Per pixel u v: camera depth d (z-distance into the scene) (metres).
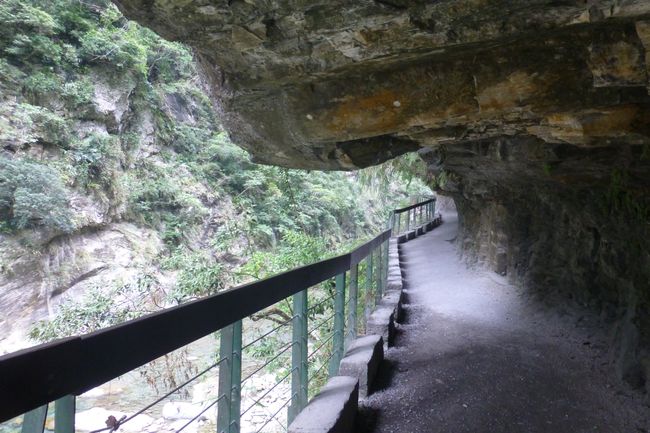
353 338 4.47
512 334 5.64
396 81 3.07
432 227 19.62
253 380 7.96
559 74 2.74
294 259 9.56
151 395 8.53
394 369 4.58
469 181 8.04
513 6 2.21
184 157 22.08
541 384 4.19
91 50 18.75
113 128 19.22
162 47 22.69
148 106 21.34
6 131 14.98
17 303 13.73
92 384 1.19
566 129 3.30
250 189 21.89
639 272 4.16
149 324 1.39
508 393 4.01
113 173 18.08
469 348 5.20
